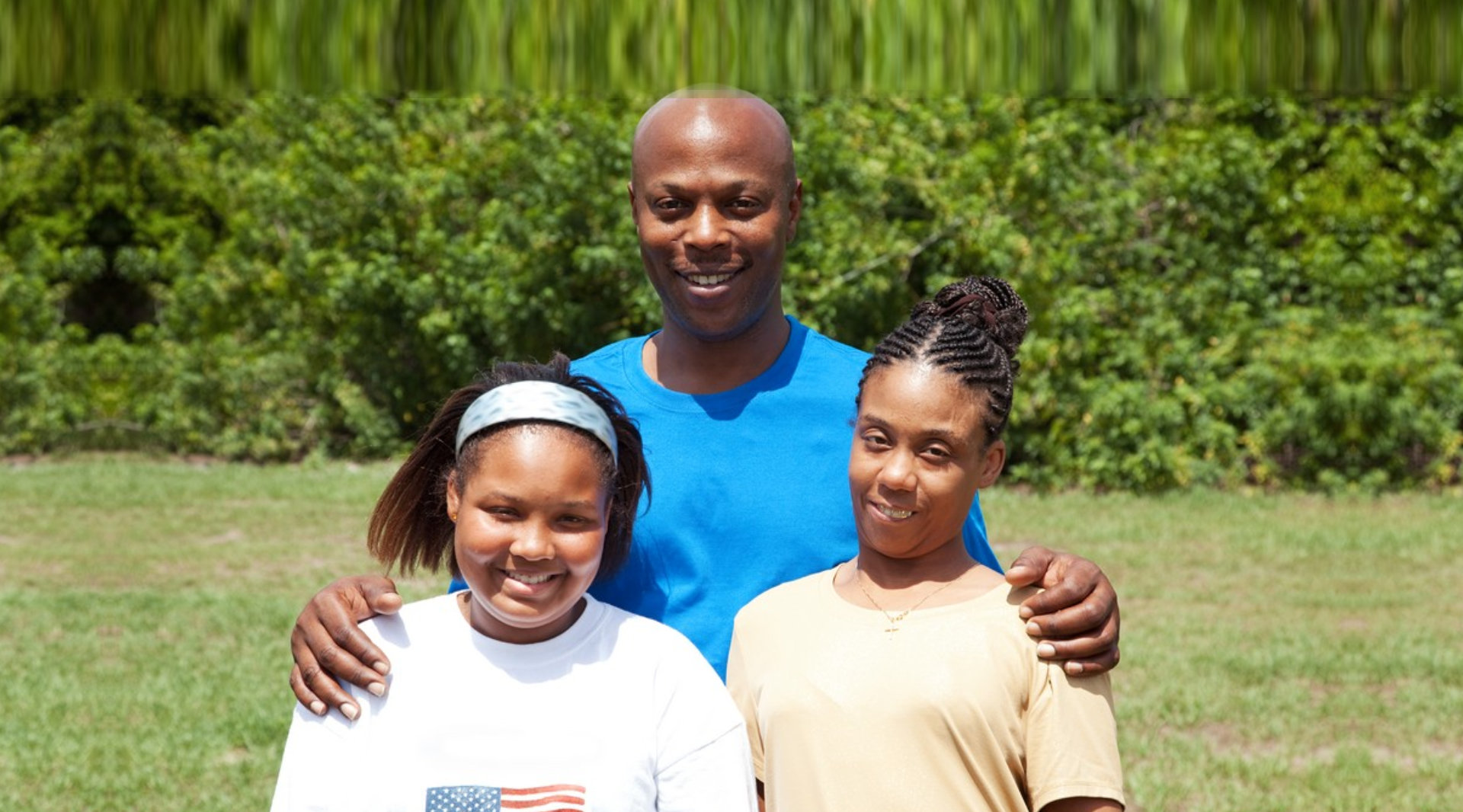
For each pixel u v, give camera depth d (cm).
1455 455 1310
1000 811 179
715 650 208
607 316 1341
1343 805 491
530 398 178
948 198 1281
